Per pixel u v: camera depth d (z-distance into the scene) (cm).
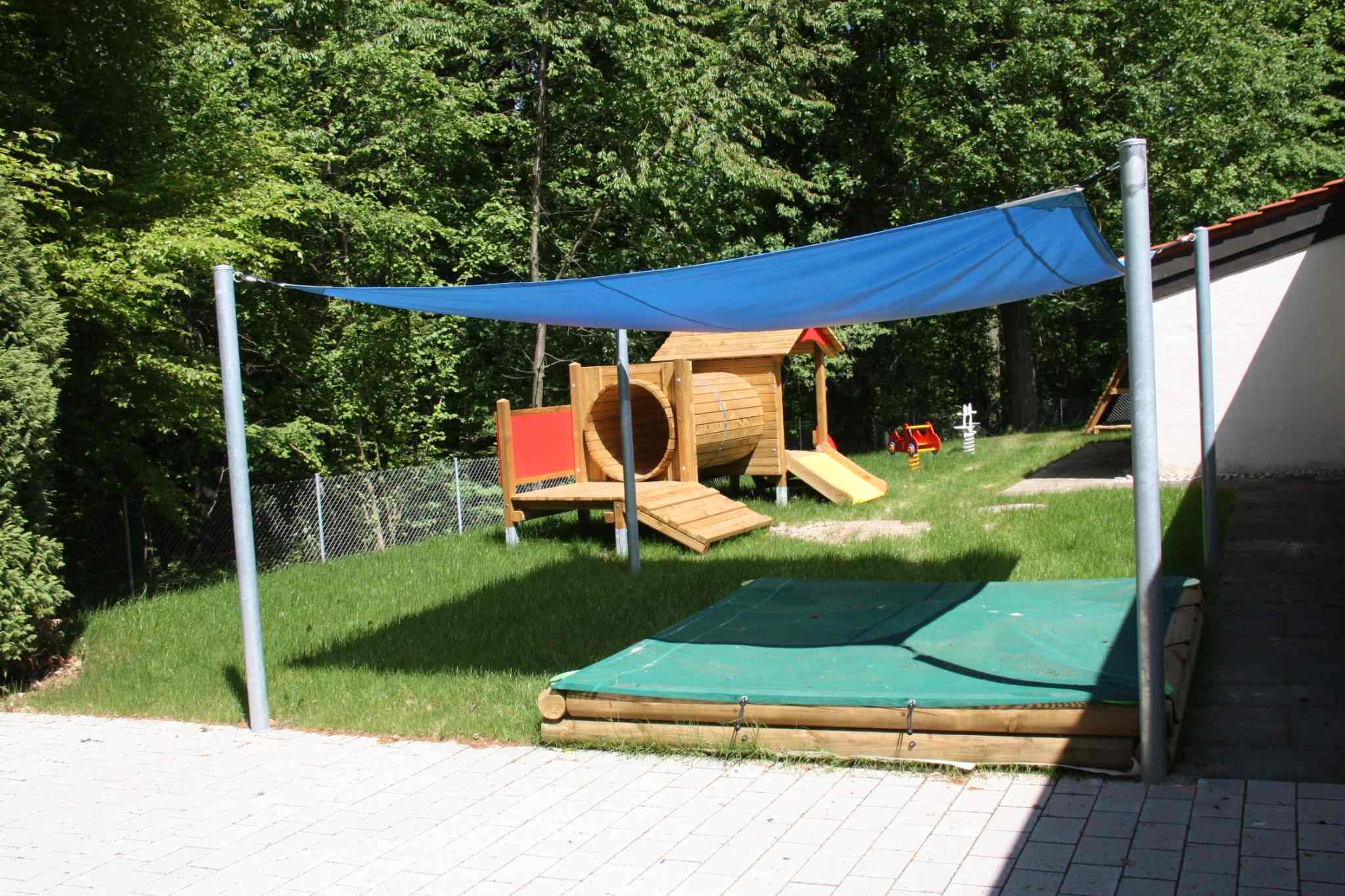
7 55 1149
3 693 789
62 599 837
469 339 1995
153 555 1373
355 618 958
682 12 2066
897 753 522
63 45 1198
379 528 1443
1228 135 2216
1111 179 2281
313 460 1506
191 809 534
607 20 1816
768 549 1169
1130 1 2228
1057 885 394
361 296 671
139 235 1107
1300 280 1444
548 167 2020
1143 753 481
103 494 1313
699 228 2112
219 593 1119
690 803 498
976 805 471
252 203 1240
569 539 1350
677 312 730
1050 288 769
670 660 636
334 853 468
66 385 1179
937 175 2367
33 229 1035
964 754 511
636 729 573
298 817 514
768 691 552
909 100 2392
